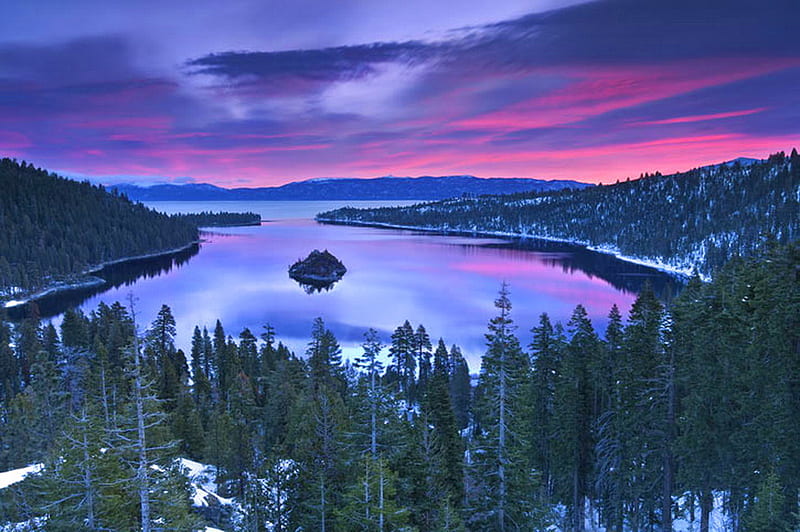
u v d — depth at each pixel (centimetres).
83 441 1900
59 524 1856
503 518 2516
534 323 14125
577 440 3834
